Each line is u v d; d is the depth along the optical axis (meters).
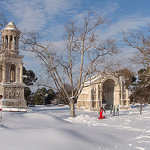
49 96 89.25
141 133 14.25
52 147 8.45
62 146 8.72
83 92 60.81
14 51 49.16
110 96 64.44
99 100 58.31
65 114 43.38
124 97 62.88
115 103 62.53
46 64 29.36
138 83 58.75
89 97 57.66
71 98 29.48
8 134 9.41
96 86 58.91
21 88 49.09
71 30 28.91
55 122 18.34
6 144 8.16
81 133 11.48
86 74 29.55
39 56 28.97
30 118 18.33
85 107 58.53
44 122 17.67
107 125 19.38
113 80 61.25
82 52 29.27
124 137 12.37
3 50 32.31
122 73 30.34
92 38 28.23
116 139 11.57
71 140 9.57
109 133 13.06
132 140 11.77
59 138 9.50
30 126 14.74
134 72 31.16
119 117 28.67
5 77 47.75
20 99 48.53
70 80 30.11
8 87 47.62
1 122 14.51
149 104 69.62
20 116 18.80
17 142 8.48
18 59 49.56
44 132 10.22
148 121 22.02
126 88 62.94
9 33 48.62
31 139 8.98
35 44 28.62
